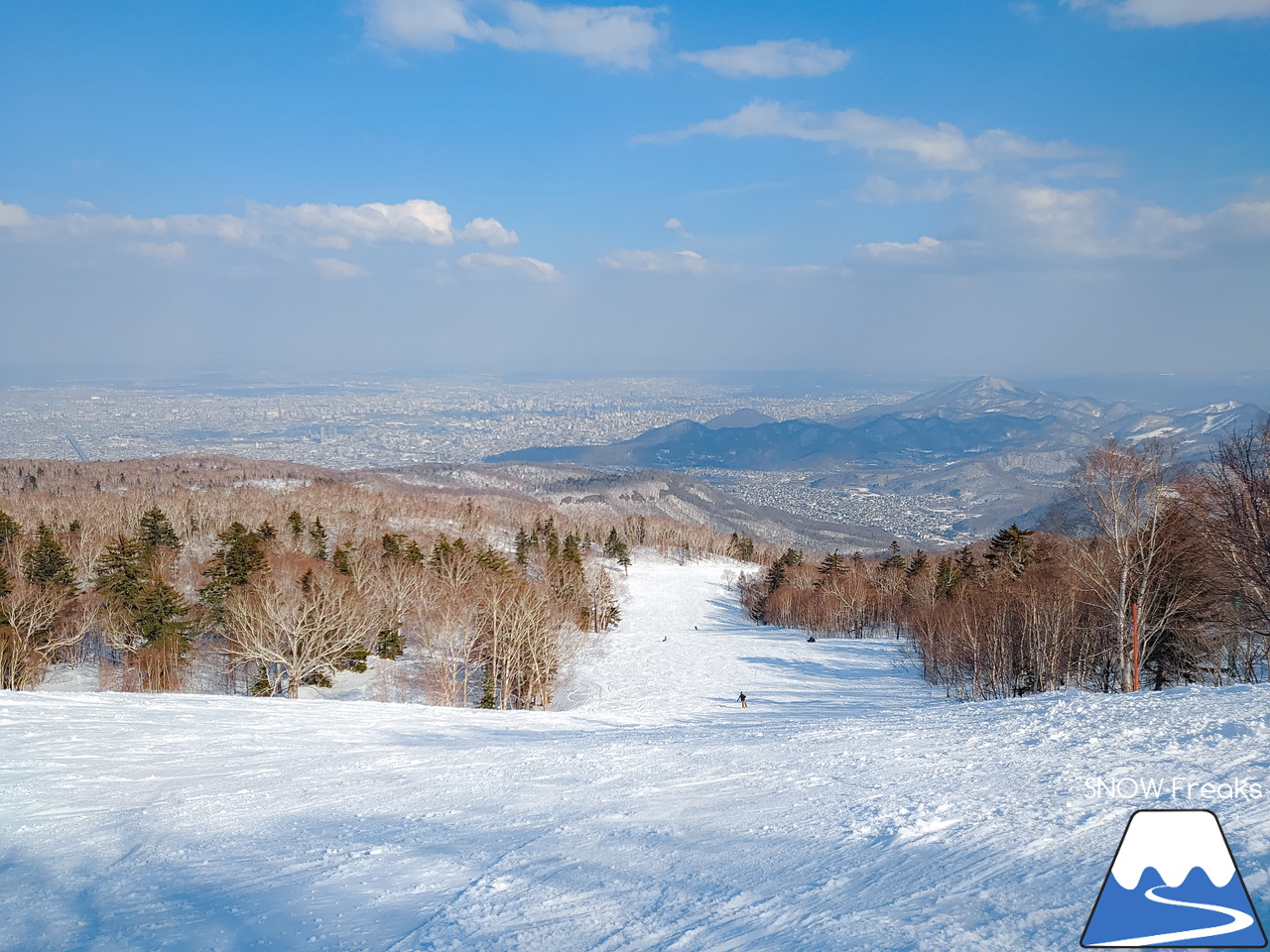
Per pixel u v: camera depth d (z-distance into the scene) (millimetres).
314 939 6848
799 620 93500
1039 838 8023
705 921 6594
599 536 155250
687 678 59062
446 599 53406
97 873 9508
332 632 49000
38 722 20812
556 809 11648
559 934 6531
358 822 11508
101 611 53156
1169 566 30516
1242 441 25047
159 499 104812
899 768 12891
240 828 11453
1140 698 17484
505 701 47000
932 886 6953
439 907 7469
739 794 11906
